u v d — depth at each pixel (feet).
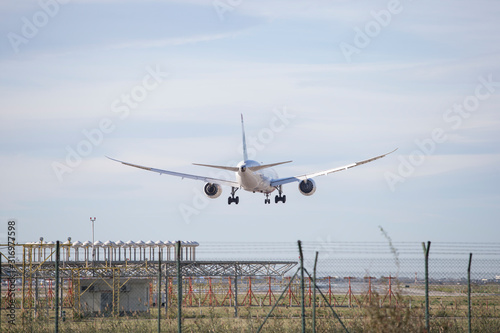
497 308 572.10
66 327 523.29
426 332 337.31
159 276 400.06
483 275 388.16
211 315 513.04
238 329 477.36
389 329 328.49
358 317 455.22
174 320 585.63
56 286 380.99
